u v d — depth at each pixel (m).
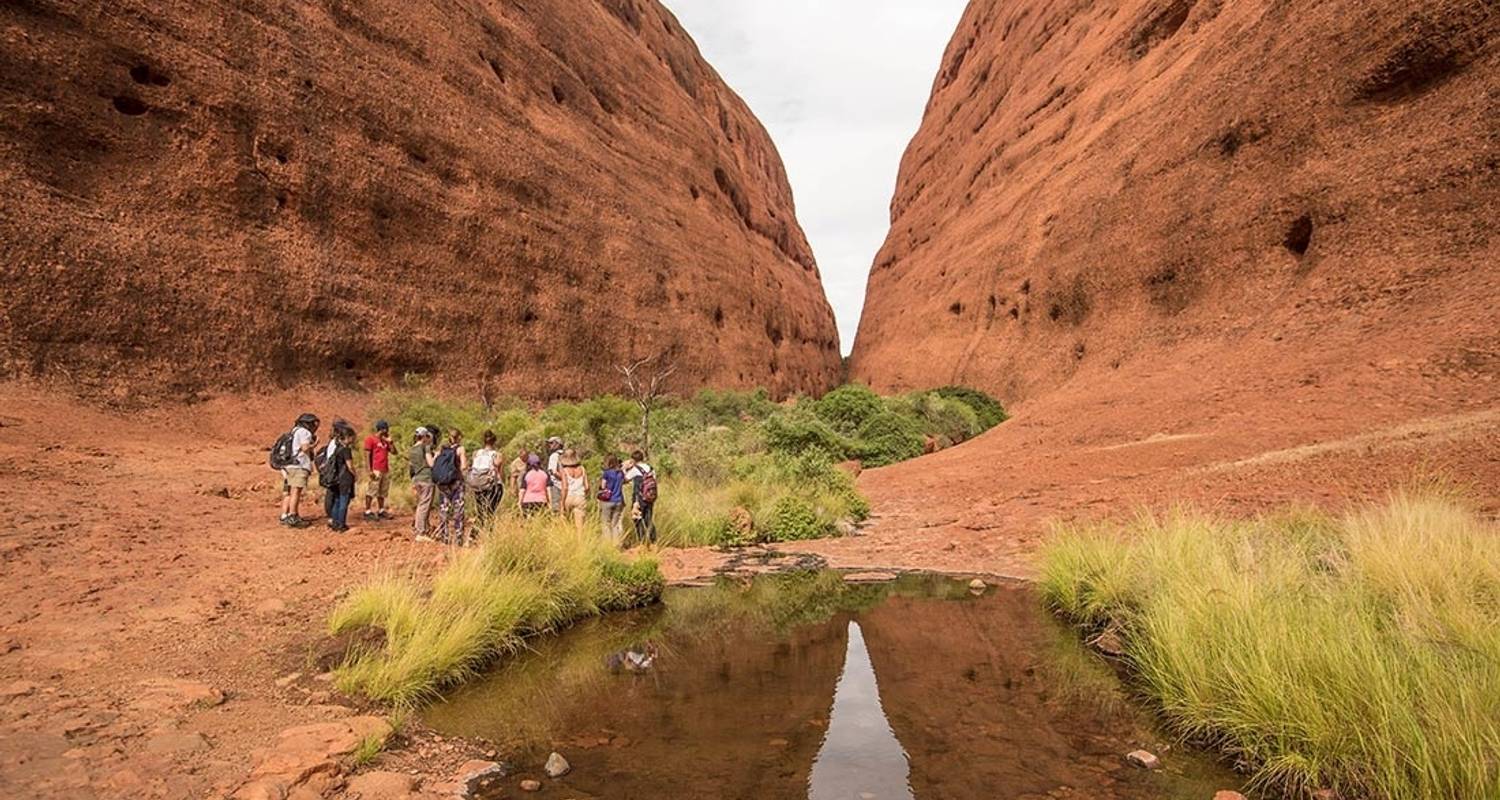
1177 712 4.00
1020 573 8.20
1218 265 21.89
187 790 3.02
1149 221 25.52
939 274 50.97
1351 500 8.81
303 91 23.50
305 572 7.20
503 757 3.64
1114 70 36.16
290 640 5.24
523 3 38.16
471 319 28.75
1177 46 30.09
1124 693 4.48
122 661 4.59
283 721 3.88
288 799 3.02
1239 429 13.81
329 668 4.72
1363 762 3.16
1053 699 4.38
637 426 20.33
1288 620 4.18
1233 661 3.98
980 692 4.52
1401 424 11.31
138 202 18.98
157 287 18.72
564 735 3.92
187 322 19.23
